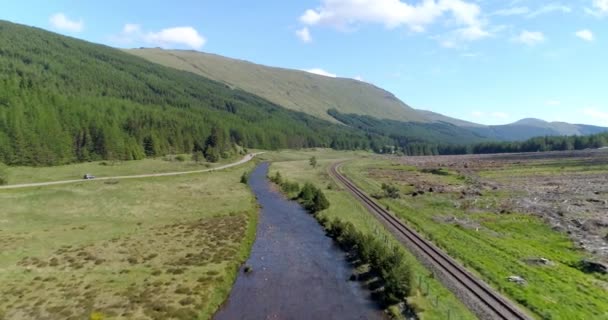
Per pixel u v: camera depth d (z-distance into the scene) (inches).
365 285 1879.9
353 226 2623.0
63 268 1911.9
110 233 2541.8
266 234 2787.9
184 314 1503.4
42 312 1459.2
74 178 4493.1
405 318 1505.9
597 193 4008.4
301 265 2160.4
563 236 2485.2
